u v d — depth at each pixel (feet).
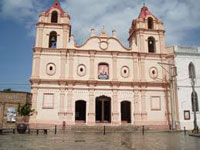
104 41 133.08
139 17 143.64
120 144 56.90
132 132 106.52
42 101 119.34
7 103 107.55
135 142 62.13
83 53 128.88
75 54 128.06
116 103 124.47
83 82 124.06
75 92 122.93
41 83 121.08
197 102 130.21
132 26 147.54
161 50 137.08
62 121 118.01
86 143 58.34
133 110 125.80
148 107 127.54
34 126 115.34
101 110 126.52
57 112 119.03
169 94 130.62
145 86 129.59
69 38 136.87
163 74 133.49
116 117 122.83
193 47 137.08
